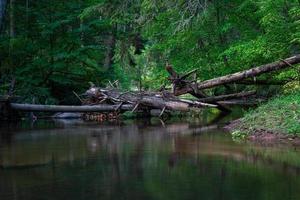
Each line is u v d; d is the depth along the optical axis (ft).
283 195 19.85
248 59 60.85
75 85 79.82
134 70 106.63
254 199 19.29
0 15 65.41
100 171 25.45
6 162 28.58
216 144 35.94
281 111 41.78
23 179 23.52
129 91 66.28
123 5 80.69
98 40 89.97
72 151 33.12
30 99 69.00
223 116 65.67
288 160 28.30
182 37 70.13
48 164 27.76
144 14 73.92
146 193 20.40
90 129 49.93
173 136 42.16
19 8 76.69
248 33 67.67
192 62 71.36
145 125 54.75
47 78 75.51
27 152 32.68
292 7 55.67
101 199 19.53
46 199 19.60
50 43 76.69
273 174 24.21
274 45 56.54
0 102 59.41
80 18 74.90
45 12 76.84
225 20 69.97
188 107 62.59
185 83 61.57
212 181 22.67
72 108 62.49
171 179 23.21
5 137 42.11
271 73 63.82
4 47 74.02
